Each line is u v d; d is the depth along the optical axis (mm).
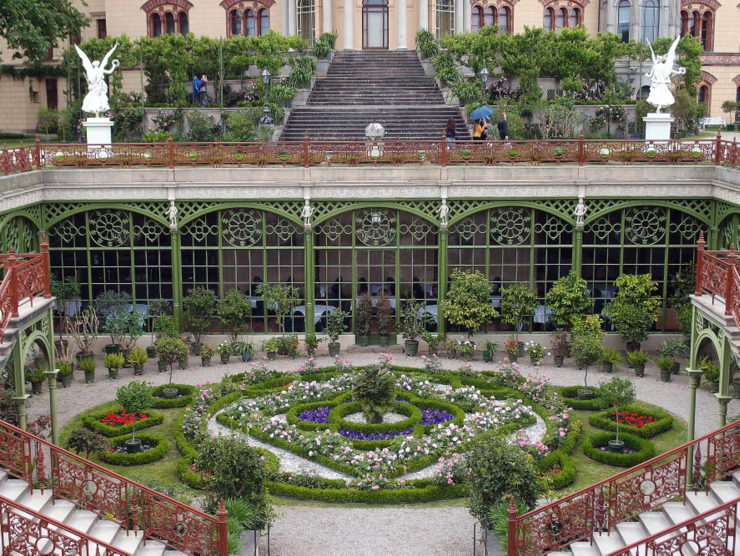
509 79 44156
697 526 14852
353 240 31125
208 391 25641
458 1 53281
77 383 28312
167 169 30344
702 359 27438
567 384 28031
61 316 31125
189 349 30766
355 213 31156
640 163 30797
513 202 30719
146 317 31016
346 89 44219
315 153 30672
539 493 17938
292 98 41375
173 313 31328
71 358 30125
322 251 31484
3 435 16891
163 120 41812
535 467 20812
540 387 25984
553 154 30719
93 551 15695
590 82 44594
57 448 16891
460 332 31609
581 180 30406
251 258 31484
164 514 16516
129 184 30328
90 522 16516
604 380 28406
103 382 28391
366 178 30531
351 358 30641
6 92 53250
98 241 31000
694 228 31094
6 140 46531
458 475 20828
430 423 24203
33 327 19594
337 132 39625
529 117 41531
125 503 16797
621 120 42031
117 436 23672
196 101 44281
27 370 26969
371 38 53344
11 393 21094
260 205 30734
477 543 18438
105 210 30828
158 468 21984
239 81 45406
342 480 20859
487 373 28234
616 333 31453
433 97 43156
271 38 45250
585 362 27312
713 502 16641
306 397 25938
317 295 31766
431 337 30781
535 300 30781
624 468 21969
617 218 31156
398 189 30594
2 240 27375
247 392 26297
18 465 16922
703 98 54344
